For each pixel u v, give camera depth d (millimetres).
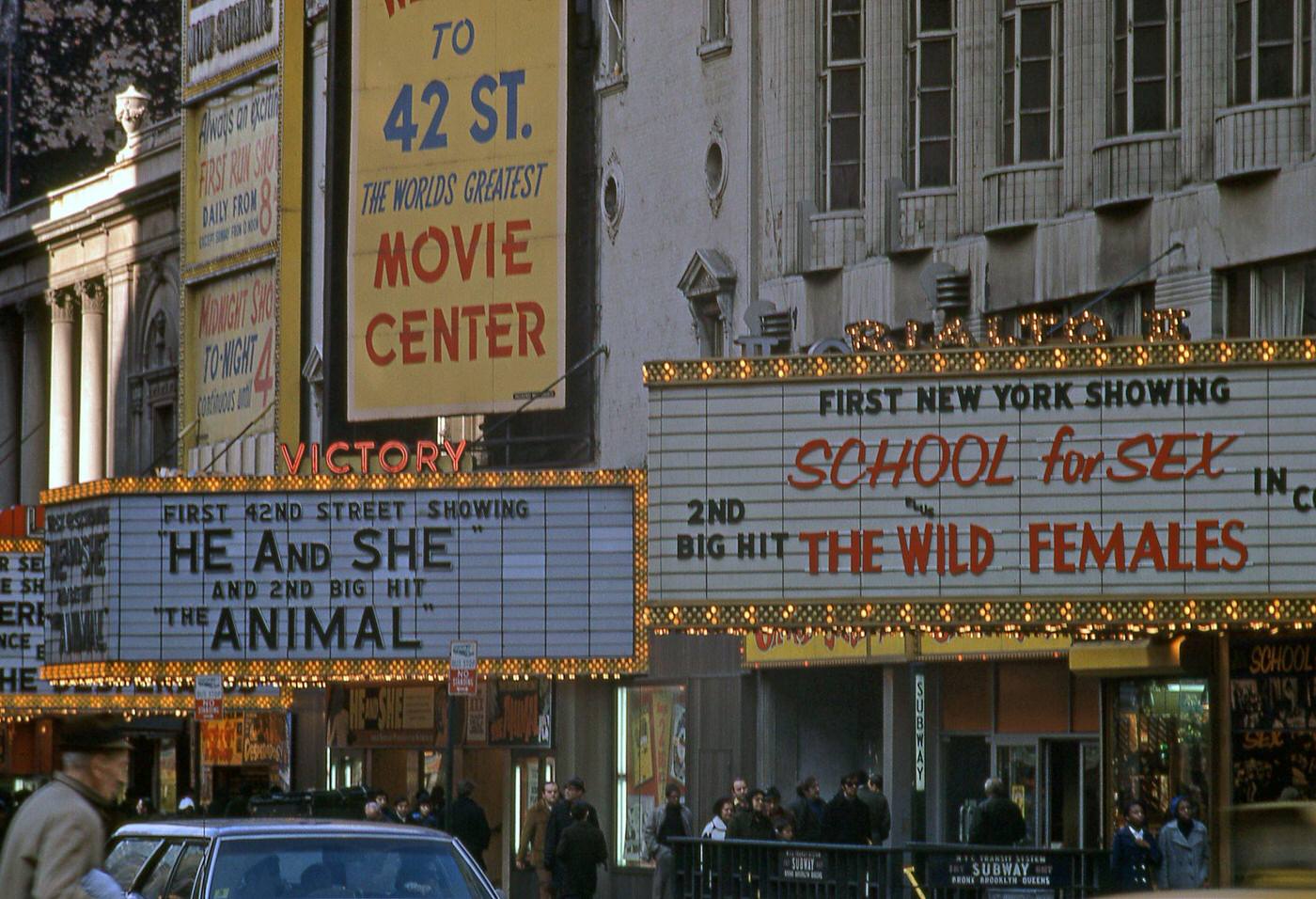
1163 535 31219
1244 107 35812
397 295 57625
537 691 51812
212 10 70500
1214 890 14133
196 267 71125
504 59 56344
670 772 48469
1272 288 35781
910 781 42125
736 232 48250
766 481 32688
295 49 65562
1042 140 40344
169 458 77688
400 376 57438
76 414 87188
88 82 94125
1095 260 38656
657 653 49062
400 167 57844
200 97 70938
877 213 43562
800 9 45469
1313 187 34656
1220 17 36625
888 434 32312
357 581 43188
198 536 43844
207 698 43125
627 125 53281
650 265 51969
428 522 42938
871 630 32312
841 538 32375
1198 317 36656
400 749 58406
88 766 14773
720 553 32719
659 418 33031
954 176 42406
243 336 68438
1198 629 31203
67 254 86125
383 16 58406
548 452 54938
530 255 55438
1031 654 39062
